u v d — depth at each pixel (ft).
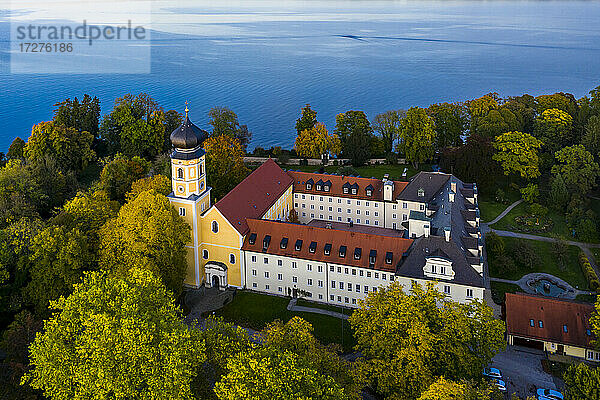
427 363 219.41
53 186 444.55
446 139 577.02
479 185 479.00
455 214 344.69
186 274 339.16
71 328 219.61
